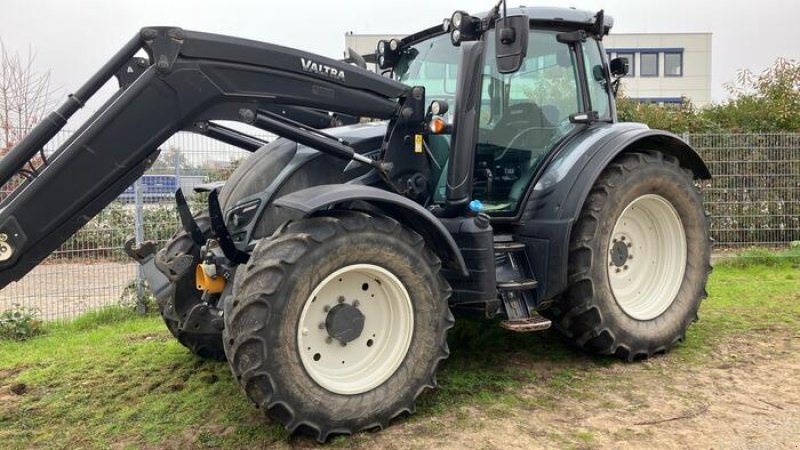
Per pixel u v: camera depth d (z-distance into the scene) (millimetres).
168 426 3338
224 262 3621
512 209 4184
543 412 3412
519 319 3758
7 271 3002
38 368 4383
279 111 3869
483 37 3885
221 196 4098
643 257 4453
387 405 3217
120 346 4902
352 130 4098
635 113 10125
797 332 4773
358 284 3314
